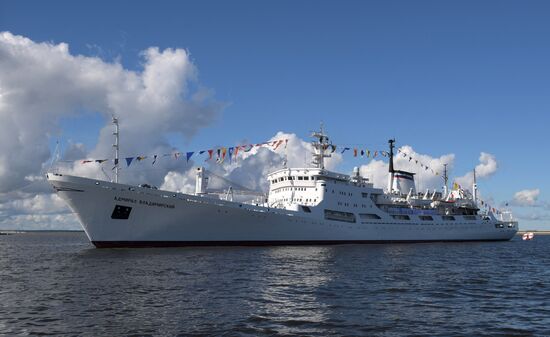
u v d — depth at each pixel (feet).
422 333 53.06
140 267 108.27
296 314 61.11
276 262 120.47
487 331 54.13
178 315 59.93
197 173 184.34
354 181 211.00
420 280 93.56
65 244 279.28
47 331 52.44
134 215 151.12
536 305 69.10
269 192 211.82
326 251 159.84
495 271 111.34
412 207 233.55
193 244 162.71
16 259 143.64
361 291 79.15
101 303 67.10
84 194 144.46
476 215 259.80
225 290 78.18
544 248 213.05
